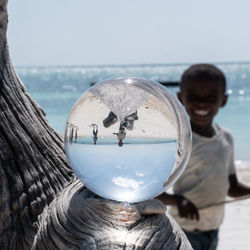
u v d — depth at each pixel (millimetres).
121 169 1244
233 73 100750
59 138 1864
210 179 3277
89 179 1281
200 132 3297
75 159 1288
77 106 1302
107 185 1277
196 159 3256
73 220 1348
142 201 1369
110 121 1244
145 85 1265
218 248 4863
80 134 1272
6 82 1756
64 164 1778
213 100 3236
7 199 1604
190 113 3297
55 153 1776
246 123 22250
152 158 1246
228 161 3441
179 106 1314
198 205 3273
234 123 22469
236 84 60562
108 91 1259
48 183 1694
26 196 1635
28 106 1804
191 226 3238
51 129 1857
